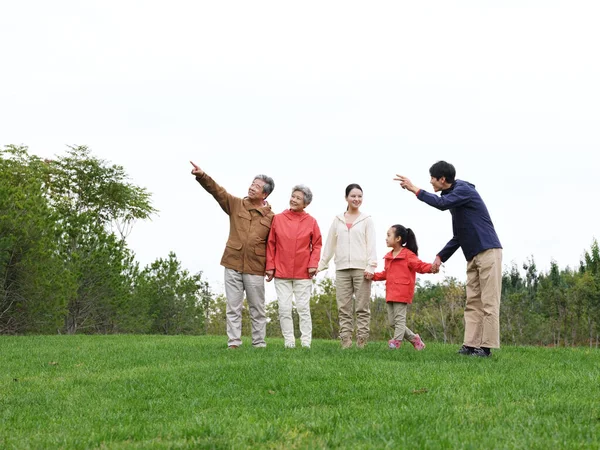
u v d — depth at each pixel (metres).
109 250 22.50
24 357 8.81
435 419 4.04
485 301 7.35
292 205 9.06
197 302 26.44
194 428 3.99
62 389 5.86
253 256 9.05
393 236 9.03
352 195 9.01
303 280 9.03
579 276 29.58
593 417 3.99
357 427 3.89
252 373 6.07
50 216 19.45
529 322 27.77
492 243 7.33
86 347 10.25
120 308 22.72
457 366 6.36
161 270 25.61
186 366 6.82
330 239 9.27
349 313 9.12
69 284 19.69
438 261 8.27
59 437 3.96
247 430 3.93
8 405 5.16
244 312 28.73
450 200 7.27
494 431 3.68
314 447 3.51
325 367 6.32
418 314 27.31
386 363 6.54
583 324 28.22
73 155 42.56
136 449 3.61
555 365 6.68
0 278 17.25
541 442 3.42
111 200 42.91
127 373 6.63
